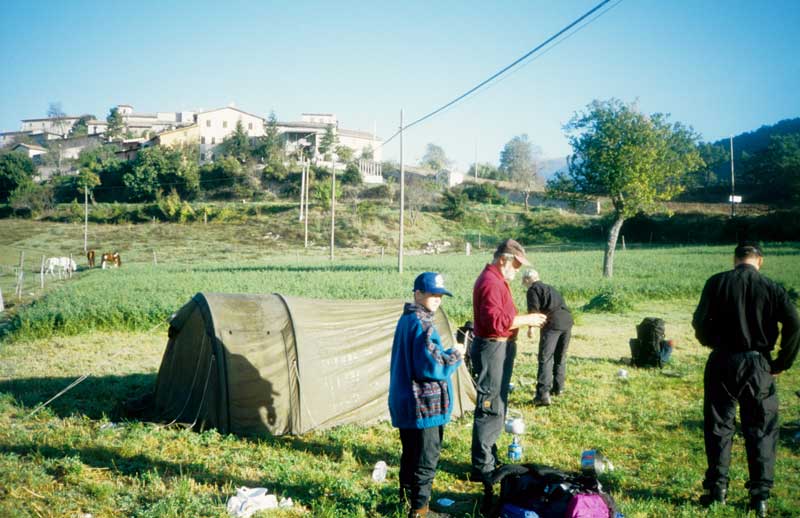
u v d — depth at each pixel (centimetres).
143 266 4591
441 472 605
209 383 737
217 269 3909
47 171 11600
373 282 2553
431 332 473
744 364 514
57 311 1662
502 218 8025
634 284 2500
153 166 9512
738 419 818
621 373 1073
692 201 7644
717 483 528
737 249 542
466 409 853
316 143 11338
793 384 1019
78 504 498
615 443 719
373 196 9031
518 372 1107
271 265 4194
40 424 749
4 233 7431
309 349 768
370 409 792
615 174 2995
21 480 537
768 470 513
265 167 9762
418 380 472
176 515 476
